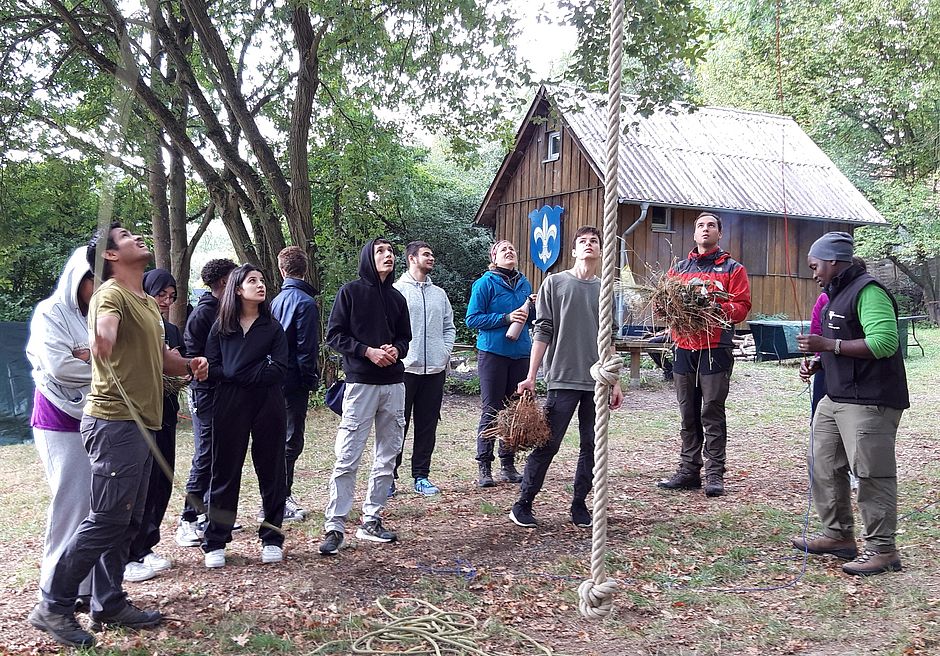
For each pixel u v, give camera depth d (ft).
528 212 64.44
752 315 60.08
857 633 11.60
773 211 58.59
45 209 39.83
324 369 39.19
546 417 17.20
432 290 21.12
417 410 21.08
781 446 27.66
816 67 83.35
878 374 14.06
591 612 9.20
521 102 34.96
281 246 39.01
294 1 30.99
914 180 83.10
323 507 19.49
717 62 88.79
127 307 10.74
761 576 14.25
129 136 22.97
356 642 11.31
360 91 41.16
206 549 14.55
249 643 11.20
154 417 11.20
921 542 15.83
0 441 32.14
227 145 37.35
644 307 20.54
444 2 31.09
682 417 20.95
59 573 10.71
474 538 16.57
